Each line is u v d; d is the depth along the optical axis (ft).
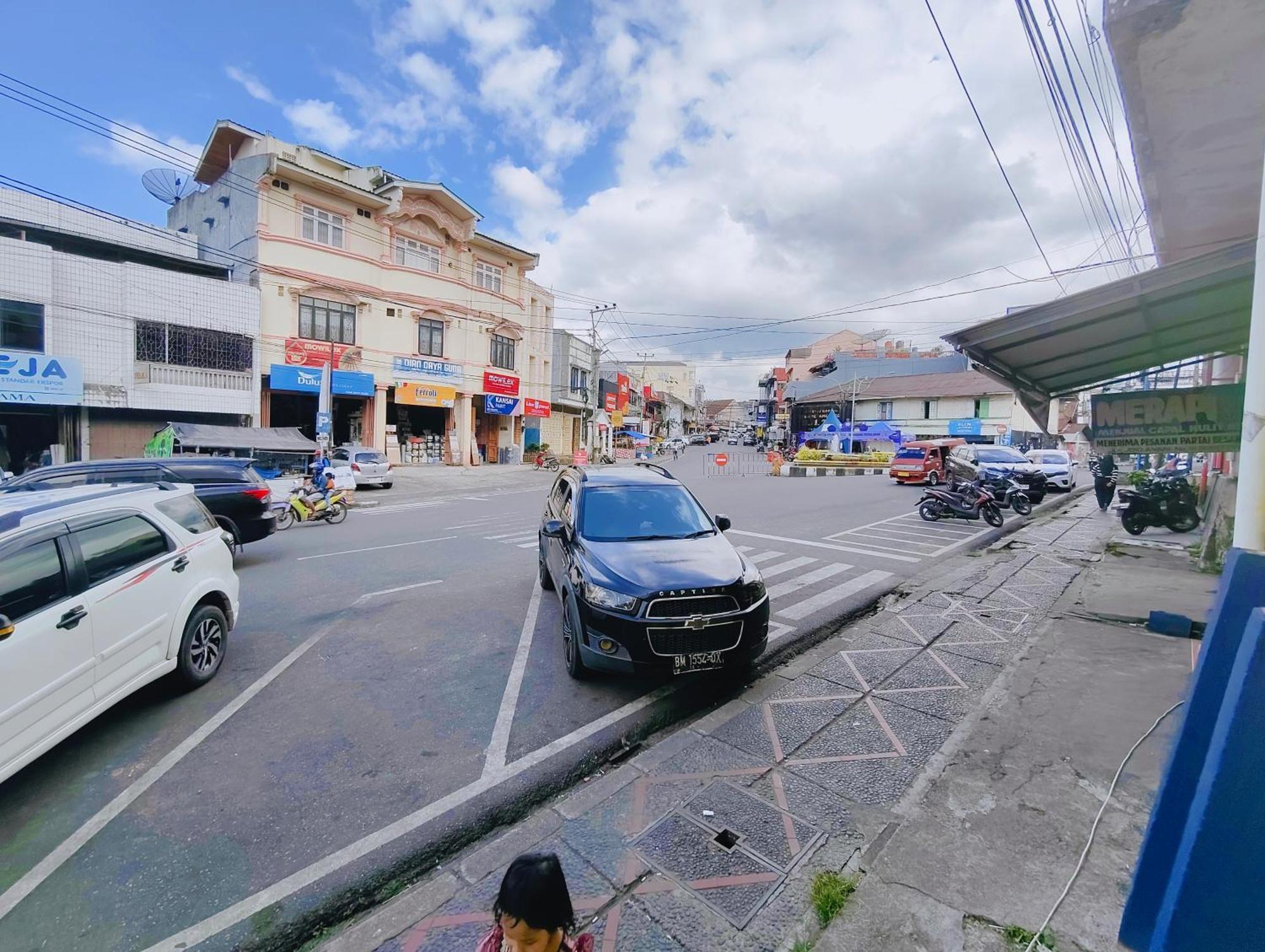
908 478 71.87
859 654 17.57
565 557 18.01
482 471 91.20
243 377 66.90
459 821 10.57
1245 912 4.37
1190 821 4.60
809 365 213.87
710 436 365.20
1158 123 11.94
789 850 9.38
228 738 13.20
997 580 25.80
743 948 7.62
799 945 7.56
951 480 52.16
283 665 17.07
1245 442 5.16
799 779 11.32
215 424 65.62
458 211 91.76
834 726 13.30
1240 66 10.19
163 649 14.28
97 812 10.73
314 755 12.57
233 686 15.79
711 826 9.99
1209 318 15.12
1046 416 23.40
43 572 11.57
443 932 8.09
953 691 14.99
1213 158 13.05
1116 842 9.07
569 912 5.22
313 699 15.06
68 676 11.51
